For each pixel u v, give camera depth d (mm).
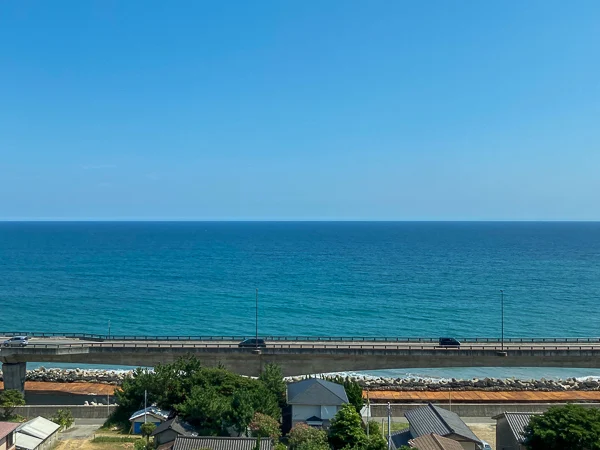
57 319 129000
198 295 160625
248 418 51406
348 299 154375
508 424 48688
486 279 193500
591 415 44406
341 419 48156
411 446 43125
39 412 62500
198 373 61031
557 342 86562
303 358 78250
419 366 78375
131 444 52875
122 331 118125
